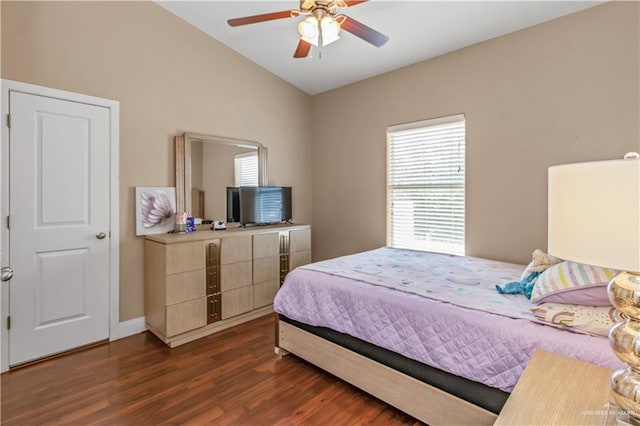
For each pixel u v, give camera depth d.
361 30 2.13
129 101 2.79
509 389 1.37
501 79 2.87
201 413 1.80
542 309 1.48
